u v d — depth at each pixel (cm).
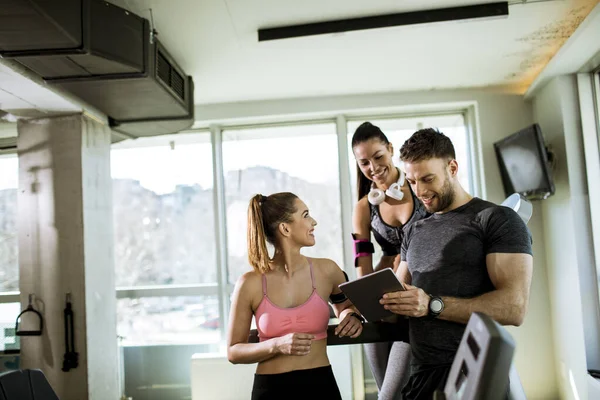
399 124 427
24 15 191
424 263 176
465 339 115
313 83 385
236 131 436
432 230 178
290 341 185
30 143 325
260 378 203
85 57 229
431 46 323
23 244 321
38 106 302
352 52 328
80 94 290
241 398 362
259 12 270
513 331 382
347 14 278
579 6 276
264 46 312
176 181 435
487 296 157
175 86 312
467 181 420
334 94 412
